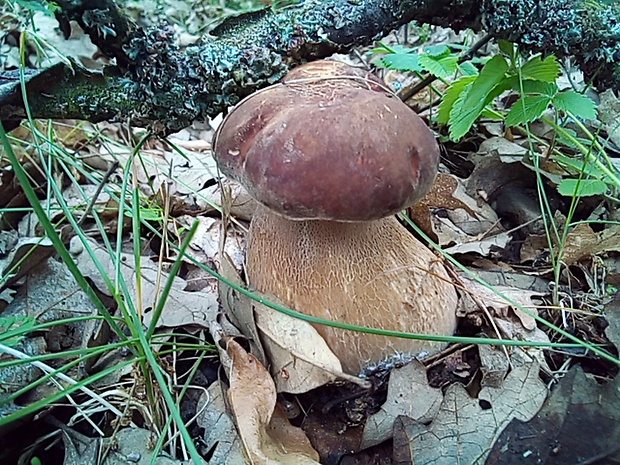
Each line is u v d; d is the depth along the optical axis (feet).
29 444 0.46
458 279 0.54
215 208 0.69
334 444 0.47
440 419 0.44
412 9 0.59
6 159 0.75
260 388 0.45
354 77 0.49
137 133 0.89
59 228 0.68
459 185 0.71
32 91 0.52
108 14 0.49
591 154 0.70
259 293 0.49
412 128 0.43
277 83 0.50
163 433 0.42
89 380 0.40
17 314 0.55
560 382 0.43
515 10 0.56
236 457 0.44
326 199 0.41
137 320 0.42
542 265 0.61
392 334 0.43
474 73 0.74
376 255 0.48
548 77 0.58
